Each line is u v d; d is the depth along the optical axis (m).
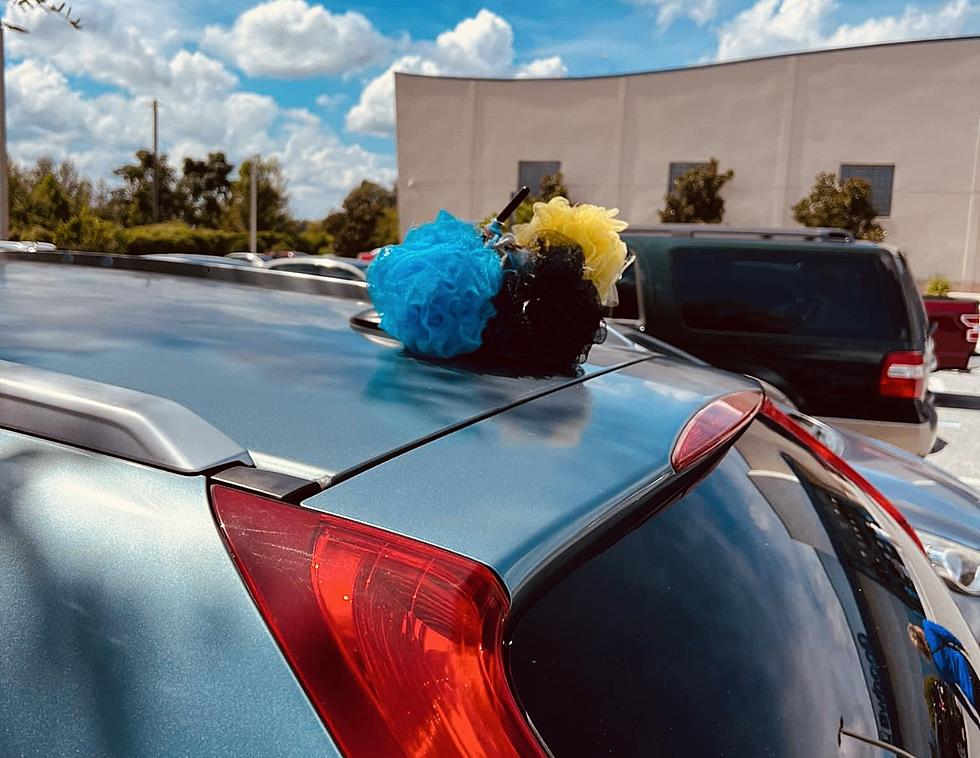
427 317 1.44
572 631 0.87
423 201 32.41
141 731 0.77
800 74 28.02
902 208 27.92
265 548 0.83
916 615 1.40
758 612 1.10
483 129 31.44
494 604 0.79
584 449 1.11
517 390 1.34
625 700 0.88
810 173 28.47
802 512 1.42
